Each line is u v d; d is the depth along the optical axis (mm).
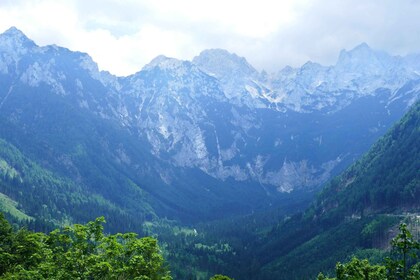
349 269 78500
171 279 81312
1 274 86438
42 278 75250
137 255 78938
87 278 76938
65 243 86375
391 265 63656
